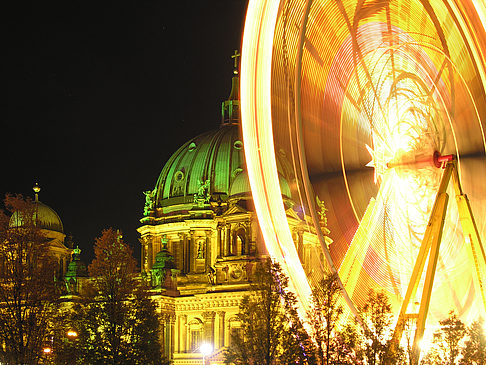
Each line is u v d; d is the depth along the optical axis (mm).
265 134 58562
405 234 58406
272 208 59062
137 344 78938
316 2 56469
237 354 58688
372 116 60750
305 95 57719
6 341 75312
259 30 58312
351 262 60500
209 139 167125
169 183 165000
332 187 59656
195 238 153625
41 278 77875
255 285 59312
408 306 52500
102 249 83312
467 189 59938
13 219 99625
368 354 52906
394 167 58594
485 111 57750
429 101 58656
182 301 141250
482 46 54688
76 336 81000
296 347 55938
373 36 61188
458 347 54531
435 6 56812
